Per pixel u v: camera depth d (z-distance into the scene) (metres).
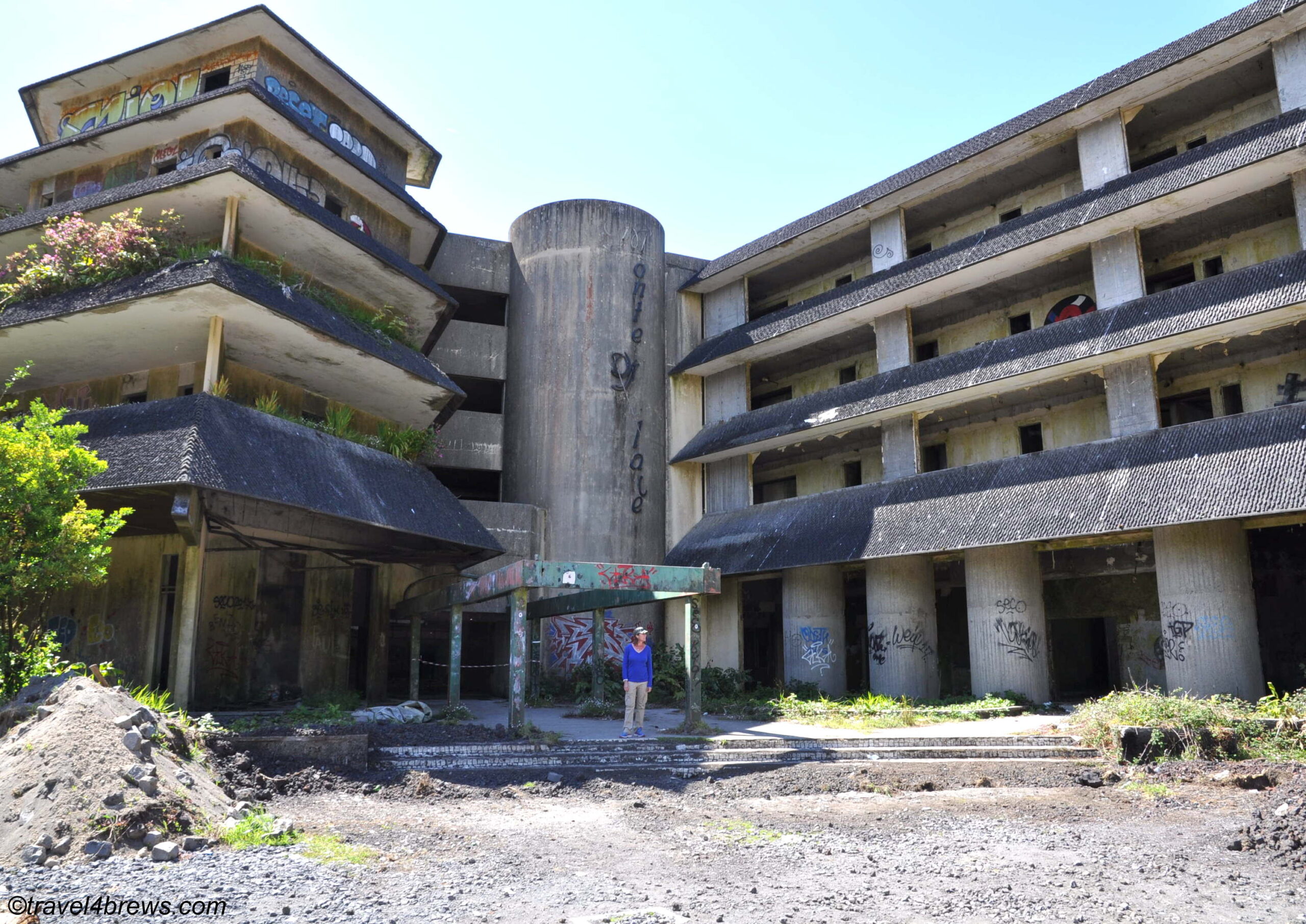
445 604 17.64
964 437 25.52
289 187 20.34
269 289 18.25
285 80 22.20
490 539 21.70
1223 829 8.52
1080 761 12.68
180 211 19.61
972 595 21.31
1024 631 20.39
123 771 7.42
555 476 30.02
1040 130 22.77
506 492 31.44
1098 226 20.73
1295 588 21.16
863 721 16.39
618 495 30.03
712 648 28.55
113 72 22.69
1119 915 5.69
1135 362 19.86
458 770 11.66
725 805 10.01
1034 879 6.62
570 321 31.31
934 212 27.00
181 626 15.02
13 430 10.90
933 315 26.30
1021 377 21.08
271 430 17.72
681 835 8.30
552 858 7.33
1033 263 22.70
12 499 10.43
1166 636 17.75
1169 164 20.19
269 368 20.81
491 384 33.50
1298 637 20.98
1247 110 21.45
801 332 27.36
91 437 16.53
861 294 25.77
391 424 25.08
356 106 24.53
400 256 25.16
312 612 20.92
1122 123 21.75
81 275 18.56
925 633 22.98
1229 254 21.27
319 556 21.42
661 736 14.11
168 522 17.89
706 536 28.62
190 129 20.86
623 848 7.73
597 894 6.18
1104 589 24.20
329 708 14.80
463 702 22.92
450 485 34.94
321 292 21.28
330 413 20.77
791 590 25.78
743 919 5.59
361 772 11.09
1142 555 22.72
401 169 26.78
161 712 10.92
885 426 24.72
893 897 6.12
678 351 32.50
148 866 6.43
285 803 9.28
